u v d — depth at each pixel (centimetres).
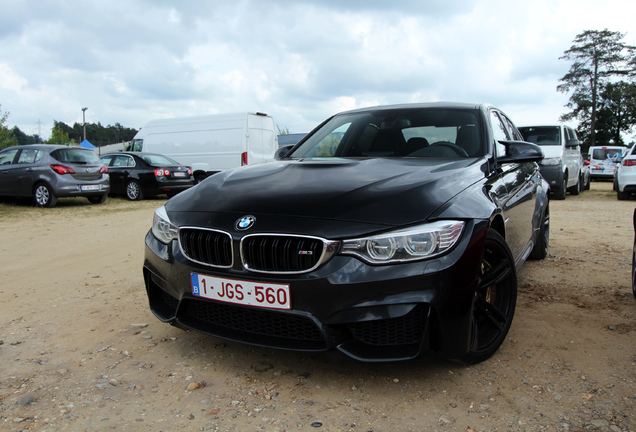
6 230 691
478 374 222
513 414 189
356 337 201
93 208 1028
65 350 257
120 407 198
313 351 200
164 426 184
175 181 1259
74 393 210
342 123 357
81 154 1088
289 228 201
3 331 286
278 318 211
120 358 246
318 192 221
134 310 323
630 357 238
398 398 203
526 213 349
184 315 240
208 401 203
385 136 324
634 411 189
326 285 194
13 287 384
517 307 315
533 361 235
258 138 1403
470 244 202
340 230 196
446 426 181
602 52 5103
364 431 179
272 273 202
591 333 269
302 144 356
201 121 1413
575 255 469
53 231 681
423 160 278
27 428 183
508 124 409
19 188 1048
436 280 193
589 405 194
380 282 192
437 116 332
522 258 339
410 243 193
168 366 236
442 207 206
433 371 226
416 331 198
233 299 212
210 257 219
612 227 649
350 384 215
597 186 1855
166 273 237
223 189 246
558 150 1058
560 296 338
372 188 220
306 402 200
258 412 193
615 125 5359
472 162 272
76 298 352
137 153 1273
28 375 228
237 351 253
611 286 360
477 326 226
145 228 710
